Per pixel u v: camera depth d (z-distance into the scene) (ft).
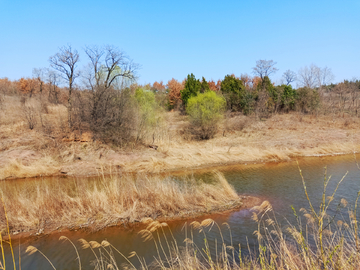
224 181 35.70
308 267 13.12
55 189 35.19
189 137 79.05
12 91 139.85
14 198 28.89
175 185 34.24
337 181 40.24
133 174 49.85
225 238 22.93
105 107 65.46
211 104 80.02
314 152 66.13
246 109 107.24
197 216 28.45
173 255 20.21
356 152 66.28
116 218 27.53
